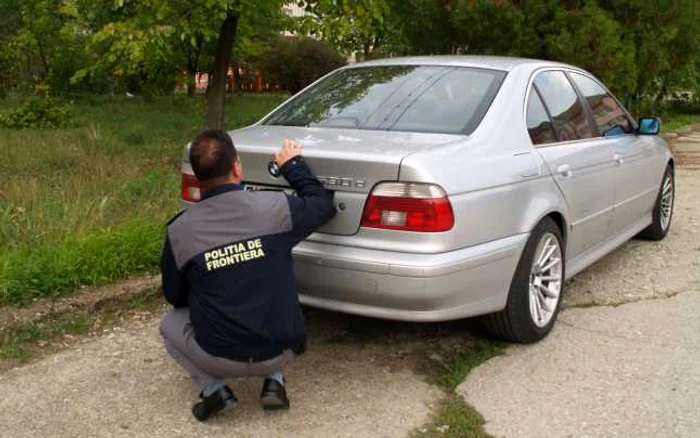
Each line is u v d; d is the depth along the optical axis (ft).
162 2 29.45
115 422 11.35
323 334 14.74
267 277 10.71
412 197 11.58
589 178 16.16
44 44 64.54
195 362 11.05
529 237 13.74
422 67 15.67
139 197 22.39
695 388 12.52
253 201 10.84
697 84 69.00
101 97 72.59
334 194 12.09
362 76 15.99
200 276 10.61
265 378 11.43
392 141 12.72
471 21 39.11
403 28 43.19
